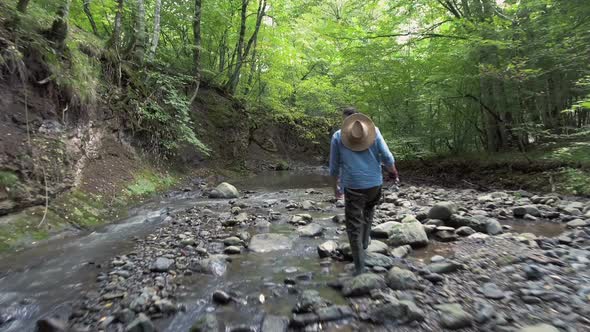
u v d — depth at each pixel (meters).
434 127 12.03
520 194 7.26
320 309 2.46
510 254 3.51
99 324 2.37
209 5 13.51
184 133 10.41
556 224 4.86
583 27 7.29
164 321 2.42
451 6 10.57
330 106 18.59
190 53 14.62
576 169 7.22
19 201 4.52
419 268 3.20
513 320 2.22
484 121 11.09
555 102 8.82
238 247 4.04
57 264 3.61
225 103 15.75
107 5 9.87
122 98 8.76
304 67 18.78
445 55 10.12
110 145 7.89
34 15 6.38
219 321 2.39
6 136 4.91
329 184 11.26
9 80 5.34
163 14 12.70
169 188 9.06
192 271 3.37
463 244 3.99
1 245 3.91
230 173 13.47
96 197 6.11
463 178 10.16
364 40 12.15
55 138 5.80
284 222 5.55
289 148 19.25
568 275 2.92
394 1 11.53
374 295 2.64
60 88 6.19
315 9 18.30
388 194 8.10
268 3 15.84
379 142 3.15
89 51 7.78
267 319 2.36
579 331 2.04
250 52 16.44
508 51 8.66
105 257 3.85
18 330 2.37
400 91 12.30
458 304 2.46
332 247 3.88
